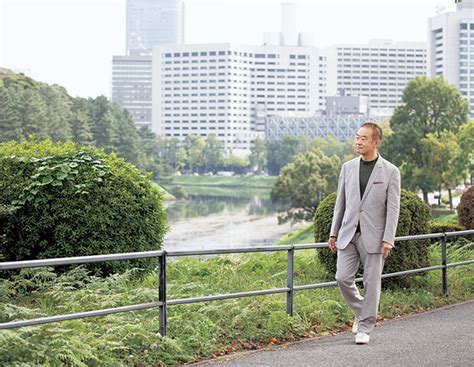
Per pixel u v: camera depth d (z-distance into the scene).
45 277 9.49
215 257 14.15
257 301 9.18
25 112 102.06
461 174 77.44
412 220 11.52
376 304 7.95
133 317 7.96
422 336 8.33
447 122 80.75
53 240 10.38
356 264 8.06
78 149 11.11
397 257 11.33
